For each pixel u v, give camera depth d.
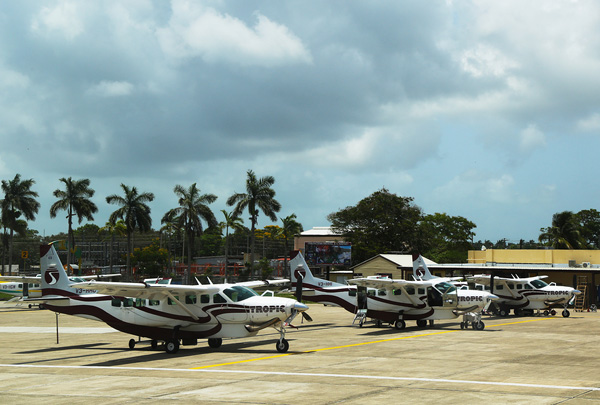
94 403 13.46
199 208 77.44
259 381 15.81
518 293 40.84
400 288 31.48
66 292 25.70
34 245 131.88
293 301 22.56
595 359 19.56
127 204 80.38
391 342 25.23
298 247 109.31
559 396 13.29
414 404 12.68
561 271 52.72
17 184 87.44
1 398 14.34
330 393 14.02
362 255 82.00
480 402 12.77
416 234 83.06
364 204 83.94
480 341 25.23
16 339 29.33
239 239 137.62
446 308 31.03
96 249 126.88
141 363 19.94
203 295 22.95
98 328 34.56
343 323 35.69
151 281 37.22
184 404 13.11
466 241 101.25
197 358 20.89
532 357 20.12
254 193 75.31
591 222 109.88
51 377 17.48
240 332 22.88
